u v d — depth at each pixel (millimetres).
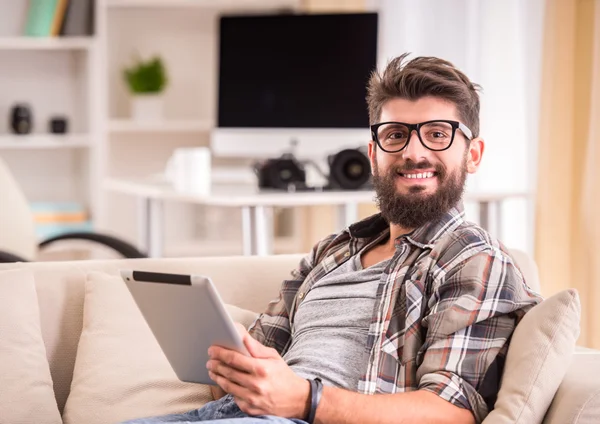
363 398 1554
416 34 4293
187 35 5086
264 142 3938
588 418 1516
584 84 3123
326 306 1802
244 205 3209
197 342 1563
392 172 1786
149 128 4762
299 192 3363
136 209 5051
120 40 5016
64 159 5012
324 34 3859
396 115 1794
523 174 3752
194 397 1954
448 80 1782
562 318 1581
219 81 4008
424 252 1727
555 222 3176
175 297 1497
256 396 1533
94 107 4672
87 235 3250
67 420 1934
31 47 4594
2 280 2000
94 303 2053
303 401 1553
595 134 3037
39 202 4961
